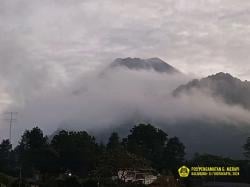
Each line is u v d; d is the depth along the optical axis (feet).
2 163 509.35
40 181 384.88
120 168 386.11
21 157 505.25
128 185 358.43
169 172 422.82
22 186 340.18
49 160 465.06
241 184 368.68
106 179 370.94
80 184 352.28
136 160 402.11
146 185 363.76
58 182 358.23
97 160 439.63
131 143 553.23
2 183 329.31
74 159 469.98
